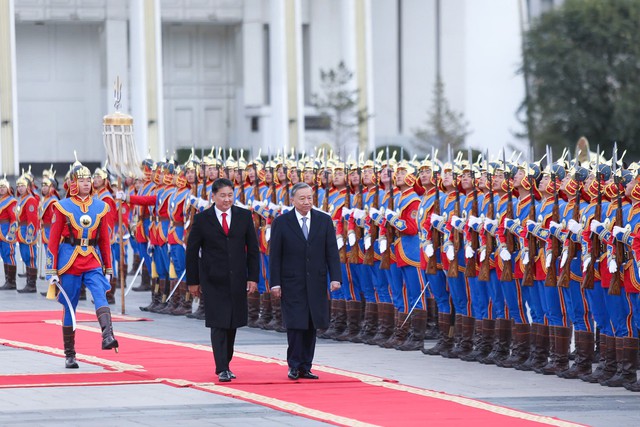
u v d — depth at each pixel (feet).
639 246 78.95
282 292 83.10
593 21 316.60
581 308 86.28
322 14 340.80
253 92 331.57
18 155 297.33
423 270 99.71
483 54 353.72
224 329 82.17
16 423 66.80
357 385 80.12
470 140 351.87
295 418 68.49
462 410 71.20
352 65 316.19
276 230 83.61
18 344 100.07
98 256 88.07
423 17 356.79
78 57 327.26
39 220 152.87
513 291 91.15
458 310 96.22
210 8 329.72
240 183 120.37
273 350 99.81
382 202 102.22
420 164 103.24
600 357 86.02
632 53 314.35
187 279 83.61
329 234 84.02
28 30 322.96
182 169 126.82
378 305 105.40
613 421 69.77
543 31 322.55
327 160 119.24
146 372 84.84
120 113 131.34
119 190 129.59
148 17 291.38
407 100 357.82
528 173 89.35
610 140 315.78
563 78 315.17
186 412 70.28
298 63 306.35
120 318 122.83
